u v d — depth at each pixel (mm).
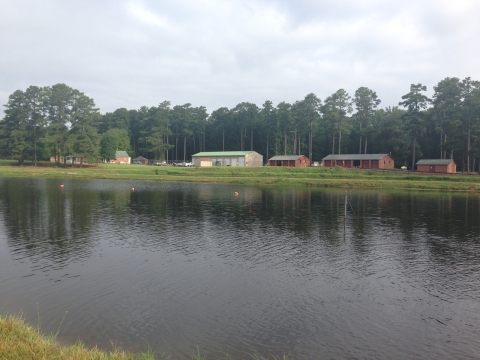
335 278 19844
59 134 108875
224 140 163875
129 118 182250
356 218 36969
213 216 37125
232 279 19422
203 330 14195
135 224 32500
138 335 13711
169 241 26797
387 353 13031
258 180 79625
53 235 28078
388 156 116125
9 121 113312
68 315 15117
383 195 58375
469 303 17016
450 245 26594
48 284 18344
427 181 77438
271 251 24594
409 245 26484
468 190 67250
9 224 31797
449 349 13352
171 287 18219
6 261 21781
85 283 18531
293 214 38906
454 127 98562
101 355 10266
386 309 16312
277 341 13562
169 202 46812
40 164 116062
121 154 156875
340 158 117812
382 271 21016
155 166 122500
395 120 124125
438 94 121500
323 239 28016
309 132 136750
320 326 14719
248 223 33750
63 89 110812
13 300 16484
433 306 16672
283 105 140625
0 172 91438
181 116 163500
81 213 37500
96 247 24969
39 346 10203
